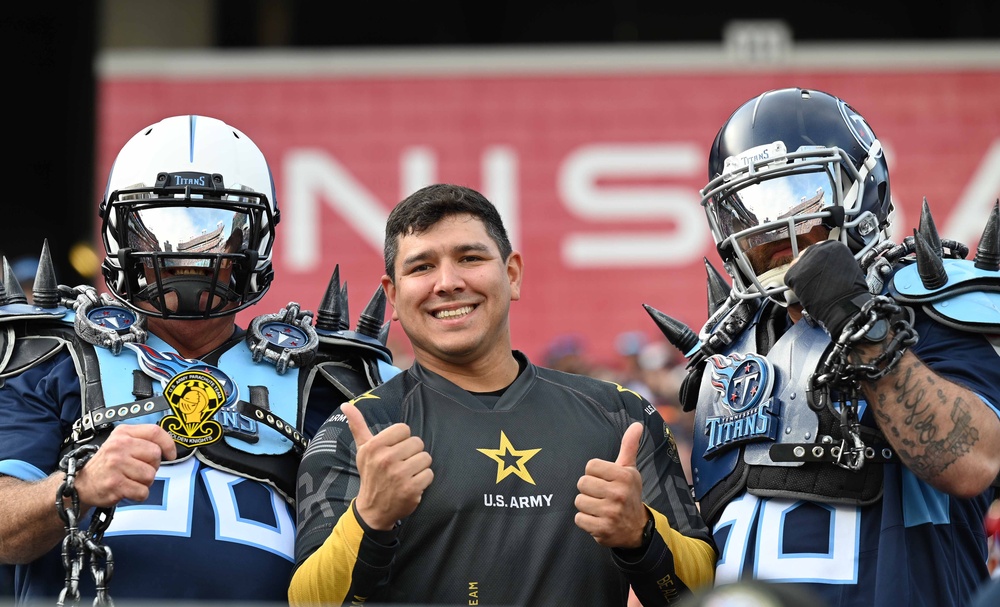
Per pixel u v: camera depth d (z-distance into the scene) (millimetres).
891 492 4805
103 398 5141
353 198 19438
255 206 5297
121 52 19703
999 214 4895
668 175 19453
